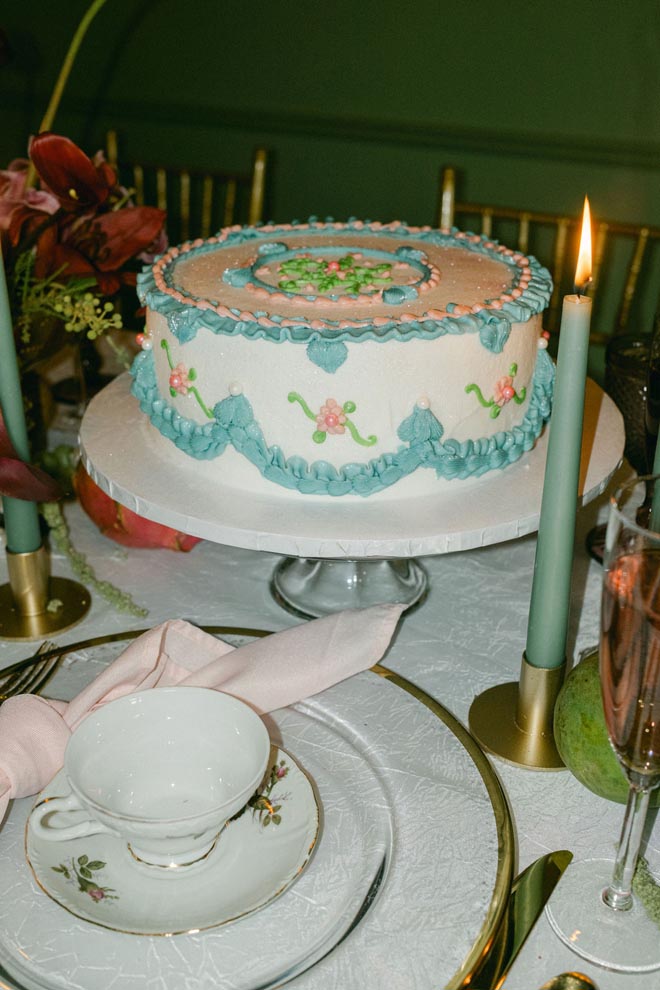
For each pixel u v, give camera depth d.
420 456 0.96
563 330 0.68
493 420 1.01
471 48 2.74
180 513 0.94
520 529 0.93
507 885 0.66
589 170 2.70
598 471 1.01
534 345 1.05
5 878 0.67
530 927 0.65
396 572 1.10
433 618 1.03
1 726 0.73
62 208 1.08
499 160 2.82
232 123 3.21
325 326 0.93
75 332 1.31
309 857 0.65
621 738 0.61
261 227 1.31
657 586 0.56
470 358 0.96
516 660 0.96
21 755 0.71
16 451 0.96
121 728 0.70
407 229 1.31
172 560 1.14
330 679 0.83
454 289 1.07
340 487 0.96
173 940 0.62
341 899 0.65
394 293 1.01
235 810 0.63
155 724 0.70
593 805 0.77
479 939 0.62
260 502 0.96
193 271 1.13
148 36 3.24
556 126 2.70
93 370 1.48
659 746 0.60
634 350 1.24
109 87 3.39
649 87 2.53
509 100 2.74
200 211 3.40
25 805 0.73
